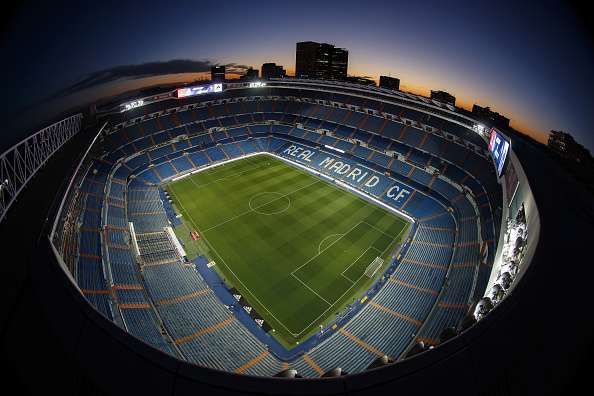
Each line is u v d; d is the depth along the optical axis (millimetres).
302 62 183250
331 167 56969
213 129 66938
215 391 5020
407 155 52562
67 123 41000
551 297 8352
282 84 71875
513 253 16562
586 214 14695
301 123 69812
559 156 21266
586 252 11164
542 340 6672
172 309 27250
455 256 32750
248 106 74375
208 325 26297
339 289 30984
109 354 5844
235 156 63406
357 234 39594
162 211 43625
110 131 54781
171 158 57781
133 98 60531
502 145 29219
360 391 5082
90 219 35000
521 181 20641
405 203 45656
